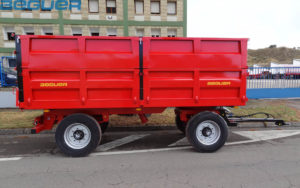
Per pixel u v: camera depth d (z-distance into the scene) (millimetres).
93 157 3887
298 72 10867
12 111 7949
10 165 3521
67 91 3793
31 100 3701
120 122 6324
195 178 3021
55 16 17109
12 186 2805
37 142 4863
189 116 4465
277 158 3809
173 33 18391
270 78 10844
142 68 3857
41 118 4082
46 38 3662
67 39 3709
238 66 4055
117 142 4852
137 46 3818
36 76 3684
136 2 17703
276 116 7148
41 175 3135
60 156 3951
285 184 2846
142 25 17859
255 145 4586
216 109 4410
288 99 10797
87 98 3840
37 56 3613
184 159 3770
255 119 5078
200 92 4059
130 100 3943
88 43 3771
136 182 2900
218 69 4004
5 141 4930
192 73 3994
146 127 5996
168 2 17922
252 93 10805
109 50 3816
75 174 3168
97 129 3857
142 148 4422
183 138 5191
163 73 3947
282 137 5238
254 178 3021
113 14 17531
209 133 4102
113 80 3822
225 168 3371
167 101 4012
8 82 9320
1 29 16953
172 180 2963
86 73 3775
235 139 5055
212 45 4020
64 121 3785
